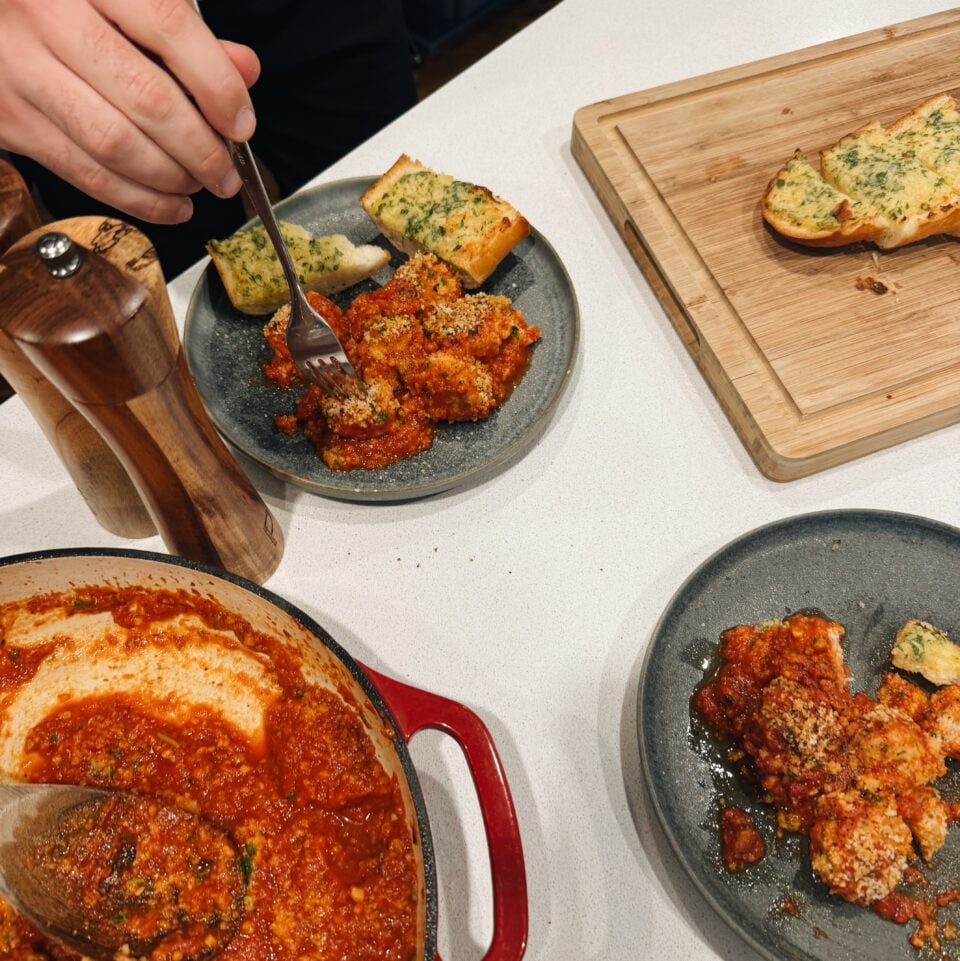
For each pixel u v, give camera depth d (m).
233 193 0.57
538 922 0.49
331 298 0.70
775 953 0.45
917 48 0.81
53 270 0.41
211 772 0.54
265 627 0.53
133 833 0.51
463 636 0.58
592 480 0.63
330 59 0.97
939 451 0.64
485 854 0.51
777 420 0.62
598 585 0.59
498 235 0.66
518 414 0.63
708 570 0.55
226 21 0.92
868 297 0.66
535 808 0.52
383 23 0.97
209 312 0.67
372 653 0.57
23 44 0.51
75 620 0.57
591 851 0.51
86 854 0.50
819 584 0.56
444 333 0.63
